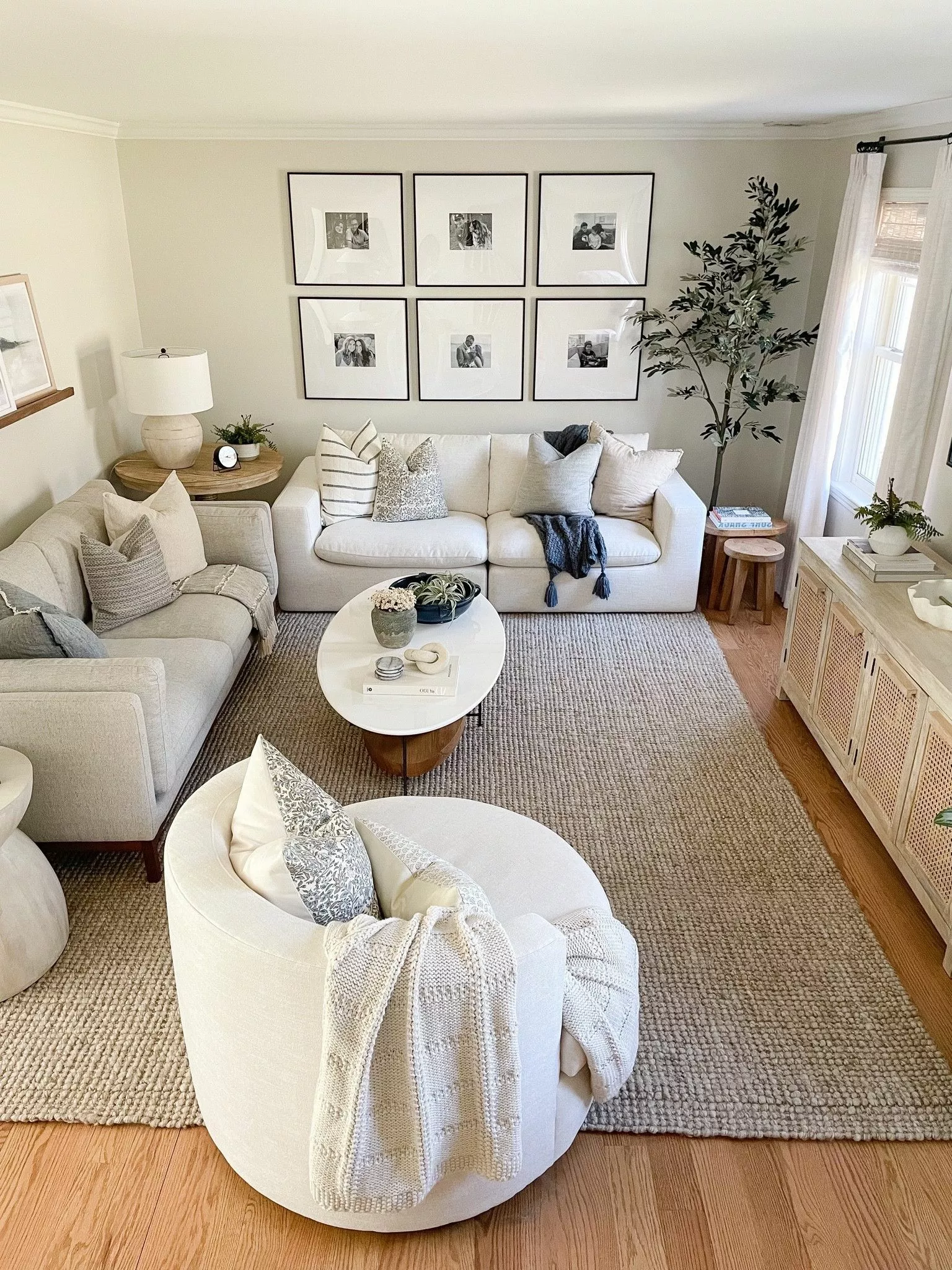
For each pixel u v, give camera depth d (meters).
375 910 2.00
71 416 4.56
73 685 2.79
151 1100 2.28
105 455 4.97
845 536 4.83
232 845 2.05
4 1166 2.13
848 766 3.37
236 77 3.08
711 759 3.70
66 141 4.47
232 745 3.77
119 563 3.76
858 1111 2.26
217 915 1.79
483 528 4.94
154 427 4.77
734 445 5.63
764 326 5.41
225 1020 1.82
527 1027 1.82
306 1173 1.89
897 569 3.38
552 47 2.42
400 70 2.90
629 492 4.95
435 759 3.49
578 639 4.68
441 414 5.60
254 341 5.46
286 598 4.90
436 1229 2.01
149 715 2.85
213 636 3.73
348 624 3.88
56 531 3.76
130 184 5.12
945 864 2.66
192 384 4.69
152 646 3.58
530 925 1.84
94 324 4.80
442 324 5.39
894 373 4.59
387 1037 1.69
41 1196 2.07
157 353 4.90
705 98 3.70
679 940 2.79
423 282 5.32
